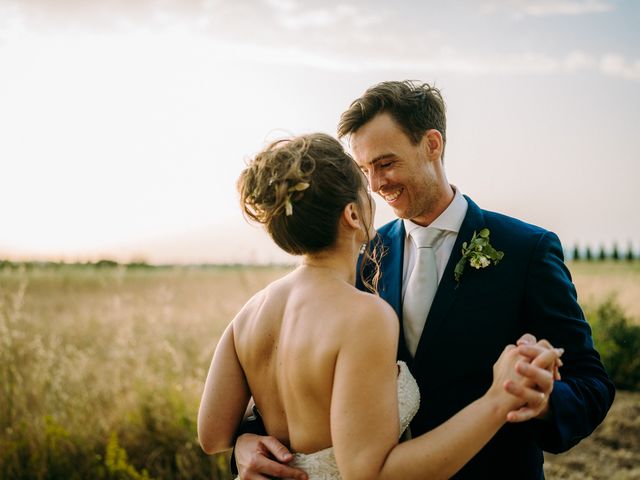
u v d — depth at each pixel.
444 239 2.06
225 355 1.65
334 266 1.51
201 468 3.91
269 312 1.54
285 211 1.48
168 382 4.66
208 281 12.12
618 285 9.95
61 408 4.33
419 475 1.27
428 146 2.04
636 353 6.56
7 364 4.43
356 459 1.27
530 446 1.88
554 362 1.37
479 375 1.87
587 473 4.50
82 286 12.02
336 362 1.34
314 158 1.49
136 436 4.07
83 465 3.78
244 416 1.69
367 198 1.56
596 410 1.67
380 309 1.37
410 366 2.00
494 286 1.89
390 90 2.01
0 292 5.93
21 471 3.70
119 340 5.77
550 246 1.92
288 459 1.42
